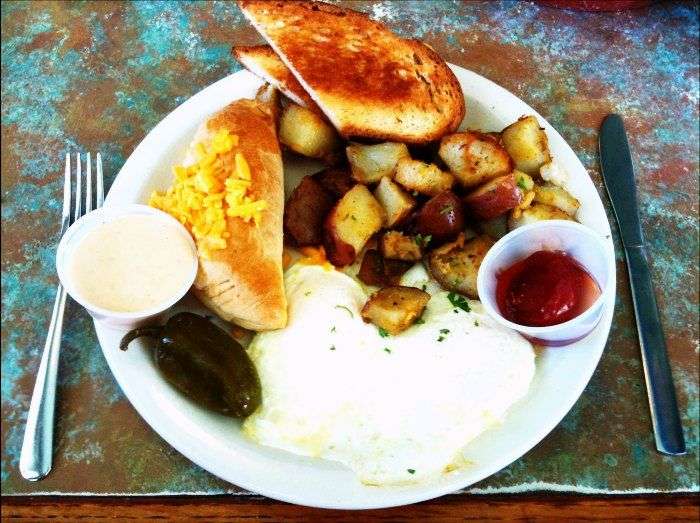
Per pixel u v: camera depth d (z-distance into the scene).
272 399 0.45
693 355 0.50
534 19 0.62
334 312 0.47
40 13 0.62
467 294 0.48
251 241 0.47
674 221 0.54
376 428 0.44
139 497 0.46
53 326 0.48
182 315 0.46
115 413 0.47
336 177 0.51
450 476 0.43
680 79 0.60
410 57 0.52
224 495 0.46
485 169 0.49
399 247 0.49
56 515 0.45
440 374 0.45
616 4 0.61
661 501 0.46
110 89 0.58
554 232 0.47
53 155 0.56
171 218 0.47
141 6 0.62
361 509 0.43
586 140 0.57
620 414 0.48
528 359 0.46
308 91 0.51
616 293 0.51
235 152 0.49
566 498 0.46
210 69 0.59
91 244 0.46
